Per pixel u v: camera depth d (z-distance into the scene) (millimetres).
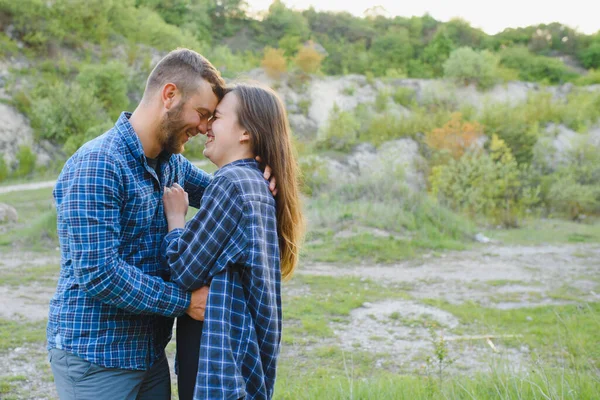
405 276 10805
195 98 2295
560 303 8961
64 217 2104
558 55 72312
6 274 9586
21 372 5430
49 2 41125
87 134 30000
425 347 6672
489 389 4102
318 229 13641
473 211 20641
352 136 33625
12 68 34781
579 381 3865
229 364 2107
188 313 2211
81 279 2076
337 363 6043
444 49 64875
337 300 8766
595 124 37500
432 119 36469
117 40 44062
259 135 2389
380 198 16297
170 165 2564
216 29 69938
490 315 8102
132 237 2244
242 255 2188
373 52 65000
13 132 29828
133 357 2260
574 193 24922
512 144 31703
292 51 63469
